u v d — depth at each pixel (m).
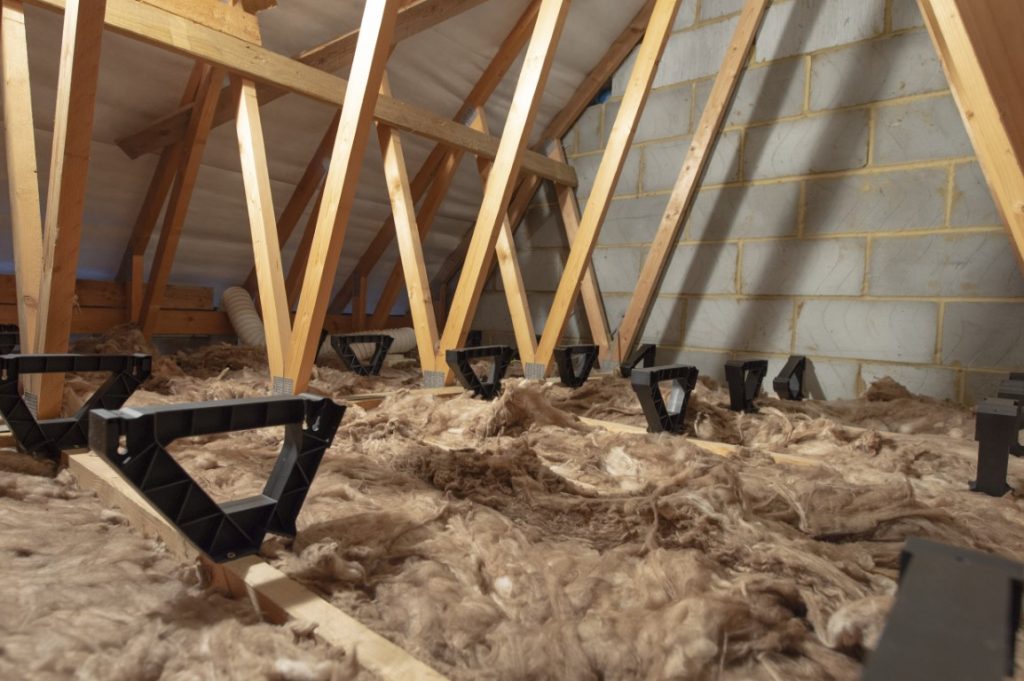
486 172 3.87
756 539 1.20
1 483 1.38
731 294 3.60
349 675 0.76
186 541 1.07
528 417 2.15
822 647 0.88
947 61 2.05
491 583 1.05
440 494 1.47
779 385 3.02
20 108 1.96
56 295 1.76
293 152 3.55
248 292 4.24
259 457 1.73
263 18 2.90
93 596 0.95
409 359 4.32
